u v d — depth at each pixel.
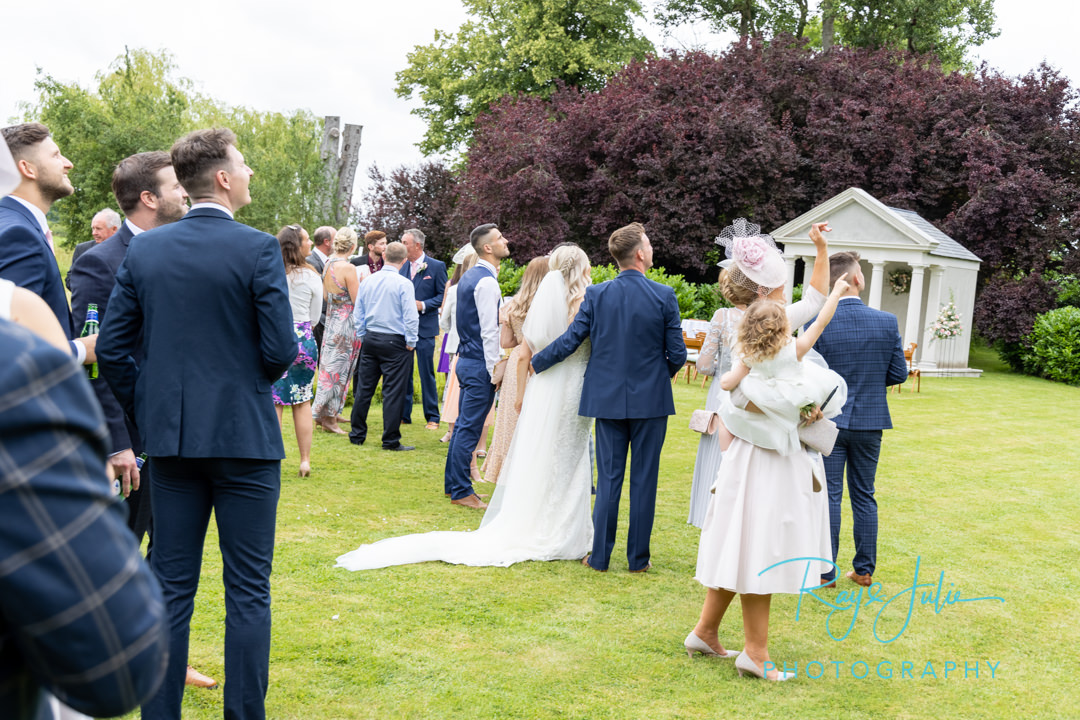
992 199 22.58
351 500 6.07
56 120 26.05
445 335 9.27
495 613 4.12
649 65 28.39
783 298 4.28
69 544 0.89
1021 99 25.14
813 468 3.59
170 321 2.65
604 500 4.89
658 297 4.78
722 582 3.46
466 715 3.10
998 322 21.08
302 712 3.06
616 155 26.05
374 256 9.86
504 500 5.23
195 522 2.77
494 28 35.06
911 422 11.30
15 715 0.95
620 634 3.94
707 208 24.98
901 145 25.02
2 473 0.86
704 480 5.06
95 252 3.21
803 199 26.22
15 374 0.89
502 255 6.26
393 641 3.72
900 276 20.33
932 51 33.69
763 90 27.27
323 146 25.25
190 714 3.03
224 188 2.79
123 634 0.94
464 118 36.06
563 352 4.99
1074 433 10.86
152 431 2.65
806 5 35.00
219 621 3.83
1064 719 3.27
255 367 2.74
